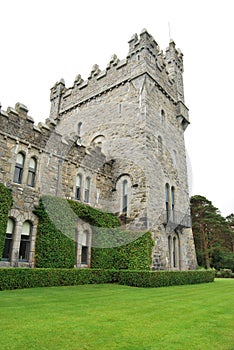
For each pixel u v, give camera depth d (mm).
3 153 11789
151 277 12922
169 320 5762
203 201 44188
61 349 3824
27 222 12250
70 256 13109
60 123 23312
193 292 11148
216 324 5523
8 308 6359
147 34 20188
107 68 21422
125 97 19438
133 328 5008
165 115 20422
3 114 11961
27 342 4043
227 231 43344
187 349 4004
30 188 12555
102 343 4129
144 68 19062
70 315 5852
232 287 14219
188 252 19375
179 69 24984
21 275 10297
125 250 15039
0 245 10742
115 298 8672
